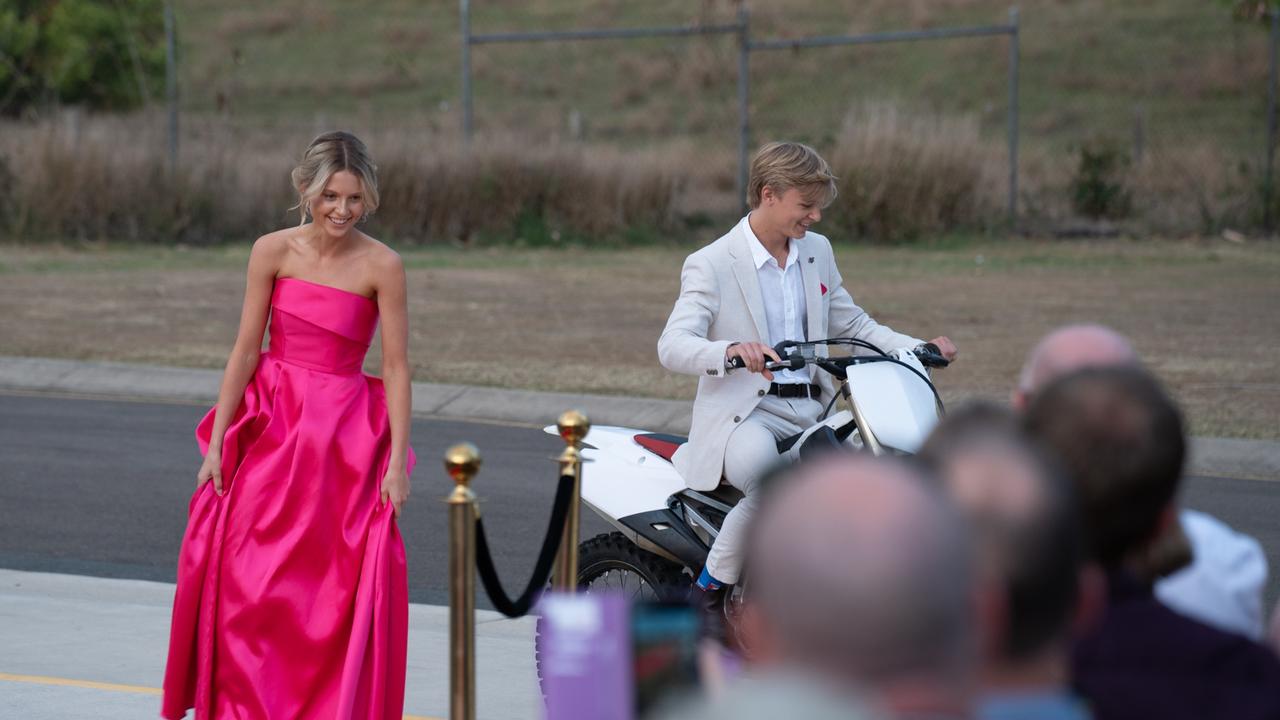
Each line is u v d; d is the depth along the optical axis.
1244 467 25.22
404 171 61.34
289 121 94.69
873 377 12.84
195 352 35.34
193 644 12.49
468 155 61.81
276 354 12.72
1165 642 6.29
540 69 114.25
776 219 13.67
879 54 110.75
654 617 5.93
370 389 12.91
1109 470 6.25
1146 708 6.22
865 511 4.03
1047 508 4.89
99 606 17.31
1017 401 8.08
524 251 59.59
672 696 5.84
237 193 60.97
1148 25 111.50
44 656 15.19
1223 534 7.87
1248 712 6.16
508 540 20.89
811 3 120.81
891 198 61.06
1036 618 4.86
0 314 40.69
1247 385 31.50
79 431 27.88
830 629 3.97
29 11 78.94
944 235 61.59
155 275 50.16
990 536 4.83
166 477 24.48
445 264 54.69
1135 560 6.44
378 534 12.36
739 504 13.28
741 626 12.66
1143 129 91.06
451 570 9.89
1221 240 60.53
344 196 12.34
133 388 31.97
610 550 14.71
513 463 25.58
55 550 20.22
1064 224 63.25
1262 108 93.75
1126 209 64.31
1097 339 7.84
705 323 13.73
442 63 116.62
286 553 12.22
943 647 4.00
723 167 73.62
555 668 5.89
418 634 16.58
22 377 32.59
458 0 131.25
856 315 14.45
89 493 23.38
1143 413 6.30
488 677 14.98
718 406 13.79
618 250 60.28
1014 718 4.80
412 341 37.53
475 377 32.53
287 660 12.30
